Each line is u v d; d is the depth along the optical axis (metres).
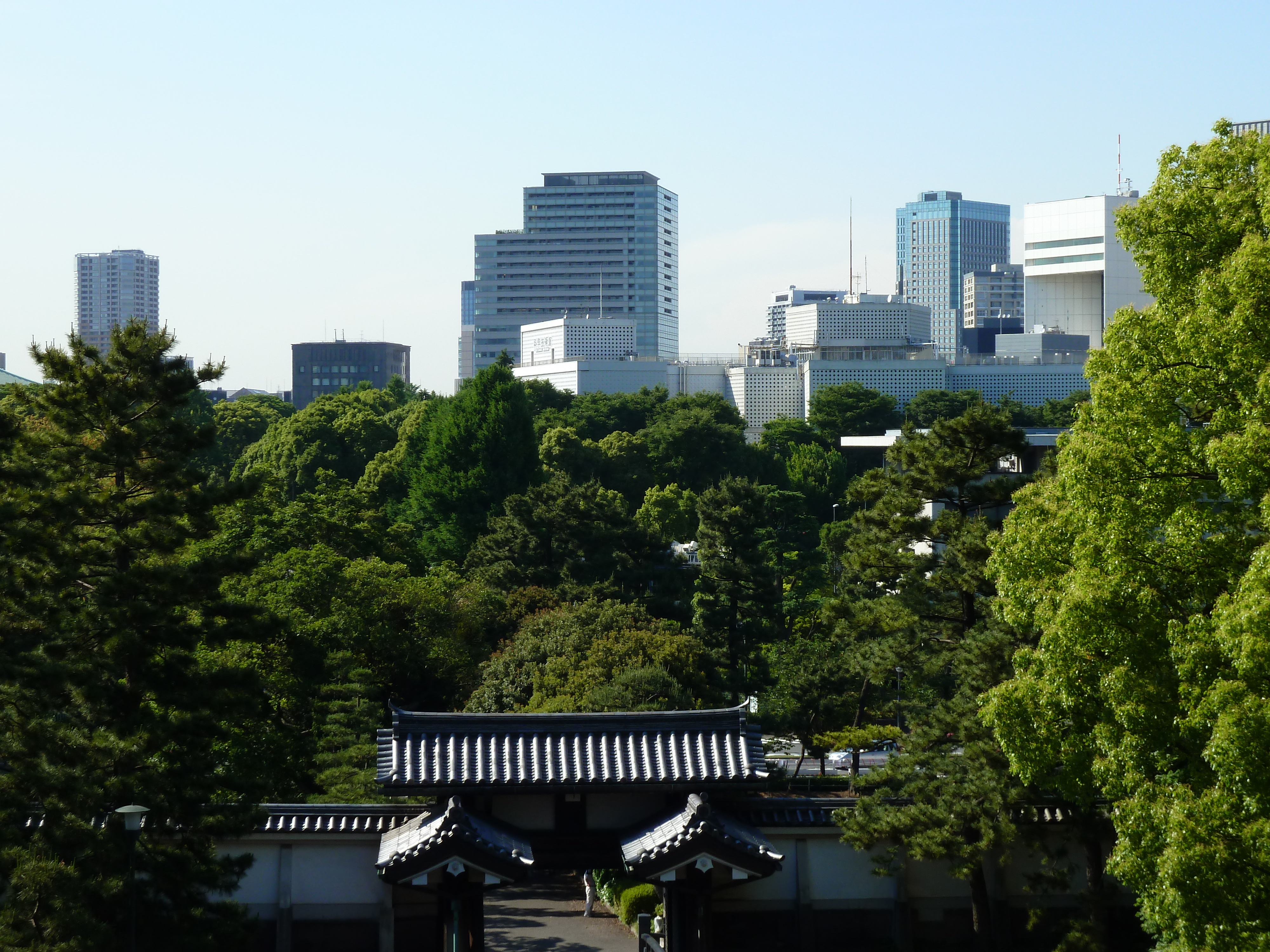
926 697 47.28
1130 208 27.05
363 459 157.12
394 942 35.28
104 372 35.44
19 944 29.69
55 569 34.16
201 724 33.84
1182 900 21.28
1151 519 24.73
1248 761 20.52
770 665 79.94
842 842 36.59
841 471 199.62
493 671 68.38
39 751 31.92
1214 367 23.84
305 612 66.25
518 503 93.75
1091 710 25.69
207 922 32.56
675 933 31.94
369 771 47.94
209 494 35.81
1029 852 37.12
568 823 34.66
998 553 28.56
